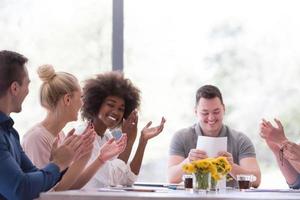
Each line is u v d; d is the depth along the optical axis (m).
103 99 3.15
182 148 3.61
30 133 2.99
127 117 3.32
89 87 3.17
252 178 2.86
